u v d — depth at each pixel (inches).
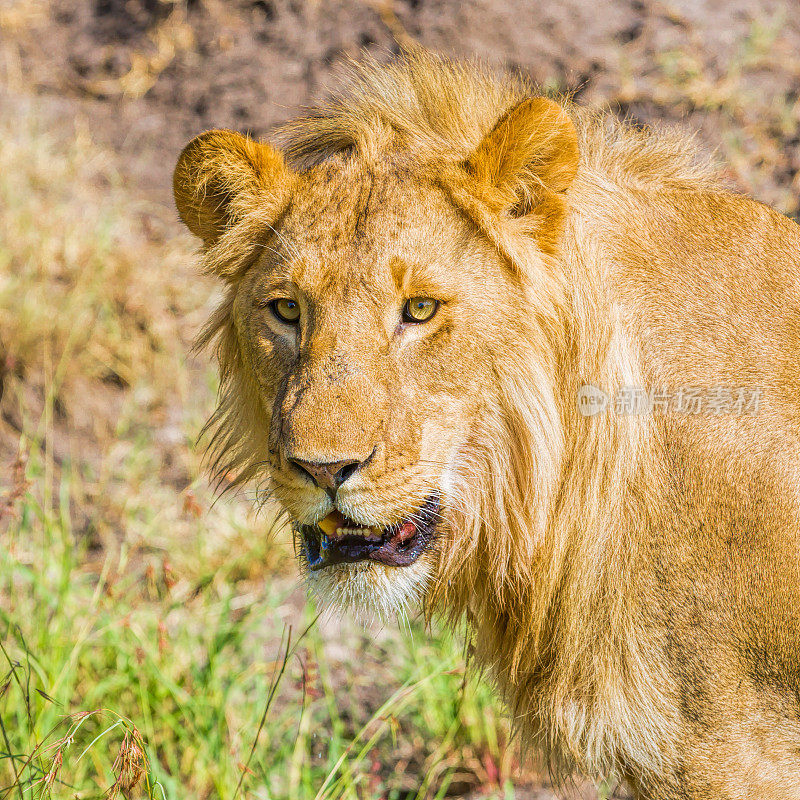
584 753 244.7
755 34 555.5
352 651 371.2
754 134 509.7
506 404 228.2
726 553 223.6
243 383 251.1
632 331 229.9
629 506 228.1
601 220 233.8
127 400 484.4
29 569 385.1
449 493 229.8
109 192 584.7
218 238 251.1
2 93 645.9
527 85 265.3
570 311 229.9
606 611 230.7
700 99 519.8
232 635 344.2
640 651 228.5
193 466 448.1
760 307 232.4
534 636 240.7
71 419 474.6
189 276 540.7
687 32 561.0
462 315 220.2
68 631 343.3
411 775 330.6
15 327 494.6
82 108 642.2
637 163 249.4
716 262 234.8
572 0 584.4
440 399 222.1
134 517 426.3
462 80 245.8
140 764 251.1
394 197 221.8
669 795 234.2
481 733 335.3
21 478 346.0
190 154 241.6
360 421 209.9
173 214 577.0
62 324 499.2
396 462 215.6
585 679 236.5
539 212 224.8
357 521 216.8
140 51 663.1
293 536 254.5
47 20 708.0
